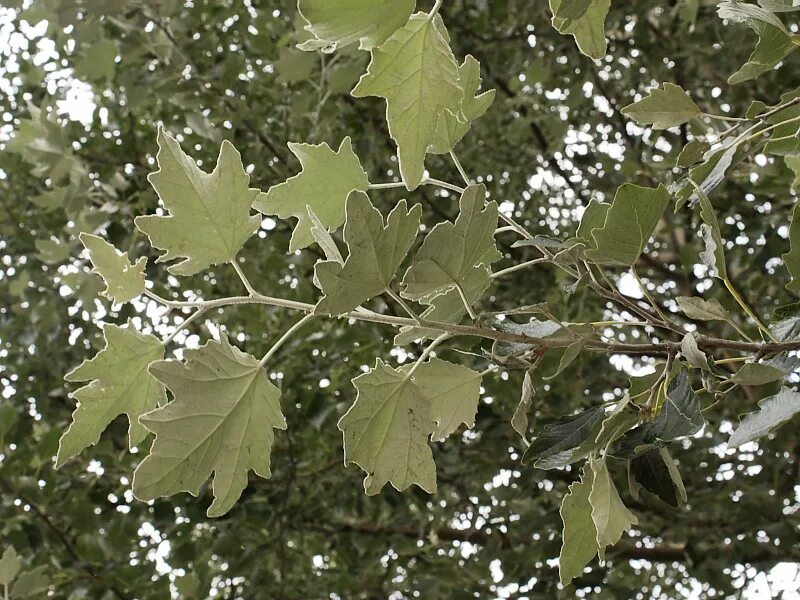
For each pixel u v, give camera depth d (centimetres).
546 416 232
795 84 232
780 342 98
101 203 238
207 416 96
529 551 233
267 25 245
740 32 220
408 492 251
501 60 280
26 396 267
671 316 263
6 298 285
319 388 237
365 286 94
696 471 256
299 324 97
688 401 98
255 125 245
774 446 245
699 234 104
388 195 275
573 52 258
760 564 245
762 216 236
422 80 92
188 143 273
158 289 245
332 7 87
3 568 179
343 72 202
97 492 246
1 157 268
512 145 287
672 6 263
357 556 275
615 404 101
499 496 241
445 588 253
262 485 245
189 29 240
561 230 293
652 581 324
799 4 100
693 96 275
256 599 251
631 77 276
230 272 256
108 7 195
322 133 242
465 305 98
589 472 99
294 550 272
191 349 96
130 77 226
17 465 218
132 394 99
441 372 102
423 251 94
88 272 215
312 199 102
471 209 94
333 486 260
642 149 275
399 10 88
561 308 244
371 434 99
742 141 106
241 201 97
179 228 97
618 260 99
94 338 263
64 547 229
